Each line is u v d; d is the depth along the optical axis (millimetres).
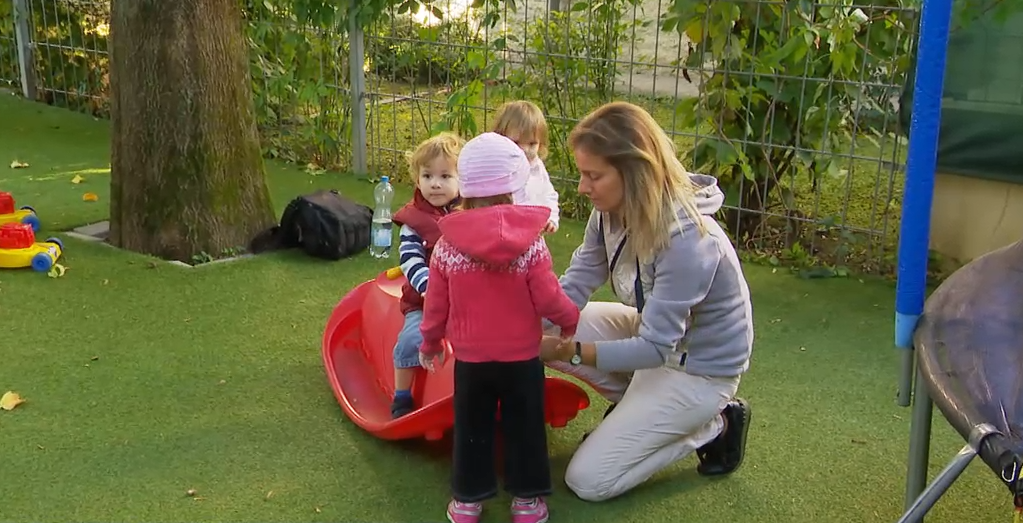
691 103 4902
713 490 2740
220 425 3020
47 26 7934
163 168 4488
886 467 2881
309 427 3025
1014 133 4234
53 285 4141
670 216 2406
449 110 5945
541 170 3779
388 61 6289
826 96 4645
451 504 2553
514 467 2492
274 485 2697
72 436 2920
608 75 5531
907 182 2139
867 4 4578
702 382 2588
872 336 3891
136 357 3486
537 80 5594
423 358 2547
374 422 2953
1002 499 2717
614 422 2633
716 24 4656
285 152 6695
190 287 4195
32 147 6723
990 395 1913
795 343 3805
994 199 4402
